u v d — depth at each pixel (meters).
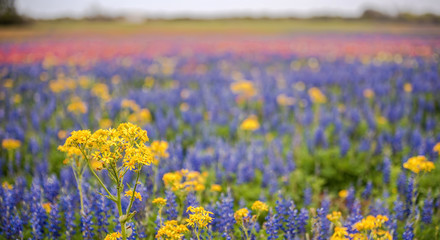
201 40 30.73
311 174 6.23
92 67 16.36
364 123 8.28
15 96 10.75
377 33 36.41
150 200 4.43
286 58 20.16
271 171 5.43
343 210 5.18
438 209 4.71
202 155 6.18
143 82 13.84
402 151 6.78
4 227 3.90
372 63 16.72
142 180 4.84
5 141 6.23
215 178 5.54
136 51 22.11
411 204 4.39
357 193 5.60
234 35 36.41
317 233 3.62
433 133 7.74
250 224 3.88
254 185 5.59
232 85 11.99
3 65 16.70
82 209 3.79
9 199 4.12
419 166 4.08
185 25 55.16
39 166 5.83
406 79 12.77
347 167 6.17
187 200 4.09
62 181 5.11
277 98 10.34
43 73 15.01
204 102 10.44
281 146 6.90
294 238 3.72
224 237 3.80
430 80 12.24
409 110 8.97
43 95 11.12
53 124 8.58
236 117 8.36
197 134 8.05
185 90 11.47
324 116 8.36
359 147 6.60
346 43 25.81
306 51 22.19
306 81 13.02
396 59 18.12
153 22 63.75
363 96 10.59
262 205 3.52
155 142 4.45
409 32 37.28
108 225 4.01
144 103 9.70
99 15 71.75
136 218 3.88
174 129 8.10
